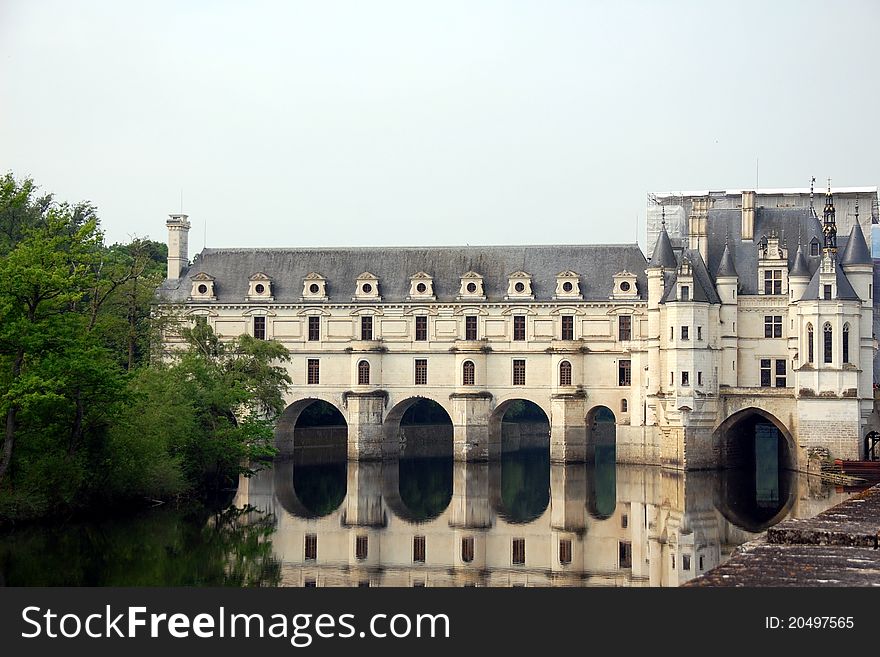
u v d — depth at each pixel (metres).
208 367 120.56
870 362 131.25
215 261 168.62
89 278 90.38
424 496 121.69
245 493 120.88
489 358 158.88
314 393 161.88
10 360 86.31
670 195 187.50
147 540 86.19
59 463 88.62
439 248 164.75
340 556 84.88
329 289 163.50
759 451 193.00
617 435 153.12
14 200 91.25
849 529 68.00
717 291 142.00
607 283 157.50
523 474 144.62
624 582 74.88
